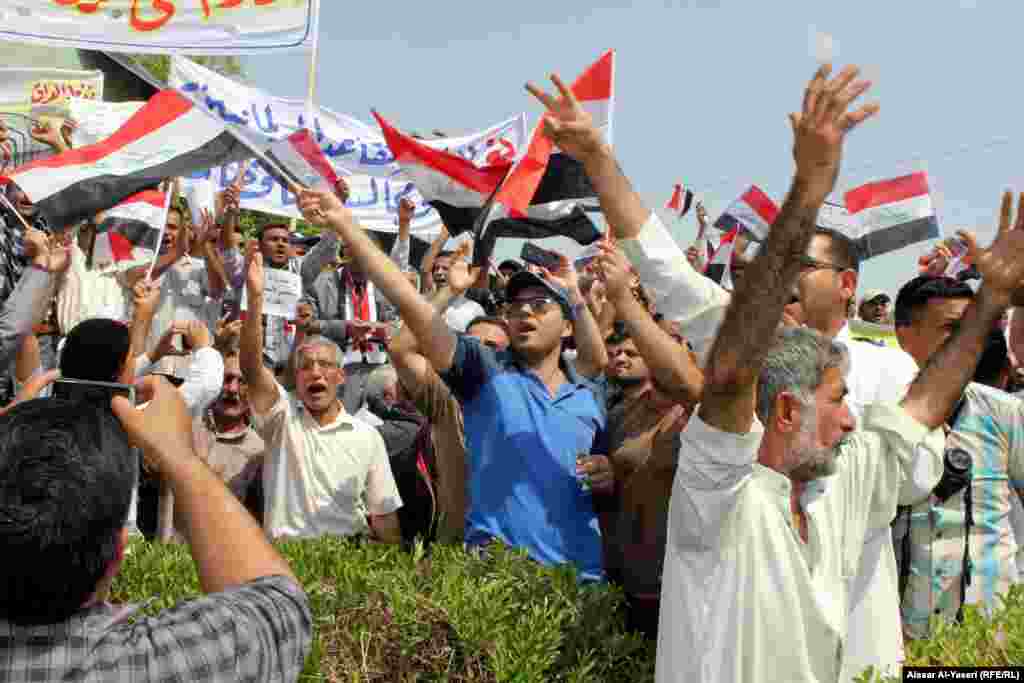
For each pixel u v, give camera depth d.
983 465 4.04
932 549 3.84
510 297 4.37
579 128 2.97
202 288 7.46
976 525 3.98
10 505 1.60
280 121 7.39
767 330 2.30
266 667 1.73
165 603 3.18
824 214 6.39
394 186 9.02
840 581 2.78
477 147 8.09
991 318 3.06
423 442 5.45
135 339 5.28
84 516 1.62
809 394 2.66
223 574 1.84
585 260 6.73
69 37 5.61
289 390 6.18
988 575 3.94
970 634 2.97
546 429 4.11
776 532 2.60
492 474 4.08
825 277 3.98
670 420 3.75
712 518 2.53
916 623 3.79
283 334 7.80
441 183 5.04
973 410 4.12
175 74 5.70
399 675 3.03
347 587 3.24
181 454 1.91
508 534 3.99
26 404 1.75
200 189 7.65
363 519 5.51
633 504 3.82
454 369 4.07
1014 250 3.08
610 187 3.05
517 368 4.32
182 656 1.67
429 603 3.14
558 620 3.11
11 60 17.41
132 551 3.75
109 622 1.72
